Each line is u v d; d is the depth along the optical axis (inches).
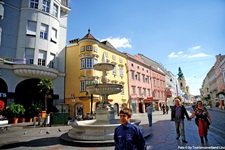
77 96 948.6
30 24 868.6
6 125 440.1
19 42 834.8
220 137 291.6
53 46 935.7
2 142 305.4
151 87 1656.0
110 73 1106.7
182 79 4042.8
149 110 484.1
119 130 108.0
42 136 367.6
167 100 2095.2
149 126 473.1
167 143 259.1
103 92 357.7
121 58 1248.2
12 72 786.2
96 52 996.6
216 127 421.7
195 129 396.2
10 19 836.6
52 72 866.8
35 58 847.1
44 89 759.7
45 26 909.2
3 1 820.0
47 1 935.0
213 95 2384.4
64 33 1059.9
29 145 278.8
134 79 1374.3
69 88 981.8
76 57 1010.1
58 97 935.7
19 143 296.4
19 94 811.4
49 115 620.1
